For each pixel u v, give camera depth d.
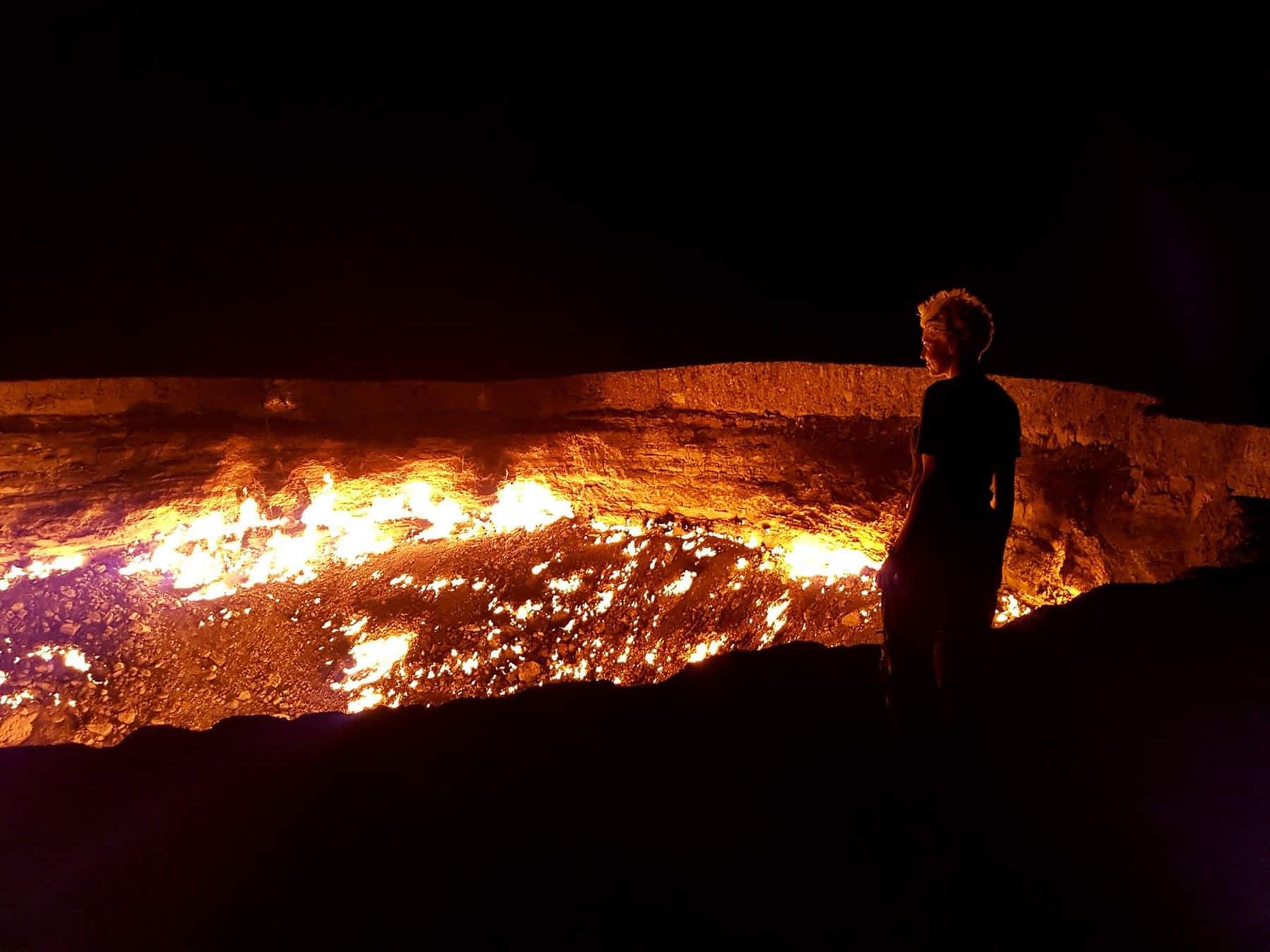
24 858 2.89
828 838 2.85
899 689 3.18
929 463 2.98
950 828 2.85
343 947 2.48
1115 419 8.00
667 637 7.96
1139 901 2.53
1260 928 2.41
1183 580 4.89
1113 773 3.13
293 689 7.45
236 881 2.75
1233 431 7.02
